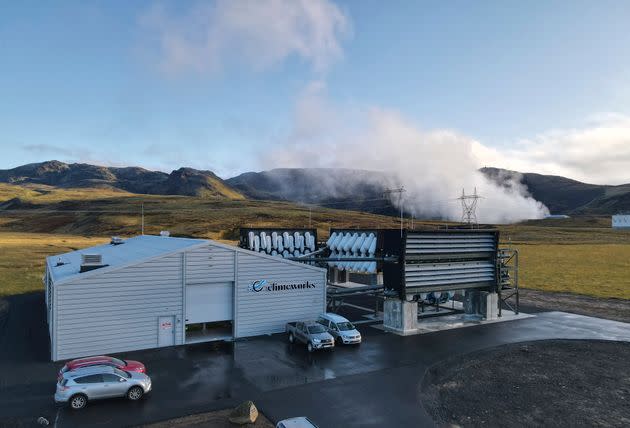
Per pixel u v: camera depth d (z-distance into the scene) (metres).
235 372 21.33
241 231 46.91
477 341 27.89
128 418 16.03
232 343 26.67
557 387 20.33
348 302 41.69
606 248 107.25
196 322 26.86
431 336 29.03
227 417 16.17
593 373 22.33
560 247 110.88
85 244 103.69
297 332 26.47
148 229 144.50
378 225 158.50
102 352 23.92
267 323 29.11
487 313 34.09
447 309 38.31
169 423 15.63
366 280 53.91
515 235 150.12
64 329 23.02
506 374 22.11
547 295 47.12
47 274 36.28
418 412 16.97
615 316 36.19
